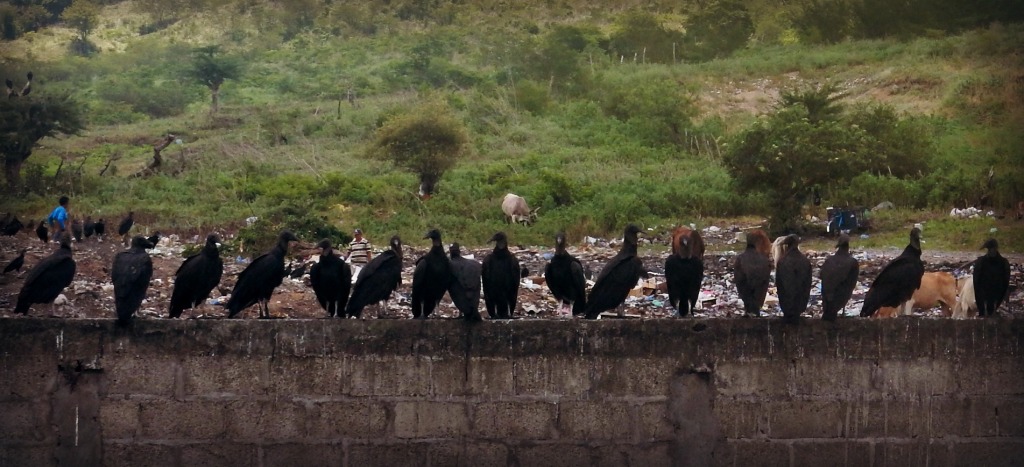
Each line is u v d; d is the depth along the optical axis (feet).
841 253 42.83
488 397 41.27
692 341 41.55
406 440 41.24
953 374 42.06
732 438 41.57
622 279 43.42
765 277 43.29
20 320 40.73
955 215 94.02
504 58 173.17
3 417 40.73
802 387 41.73
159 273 64.03
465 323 41.27
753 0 199.52
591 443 41.37
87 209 99.30
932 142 114.01
